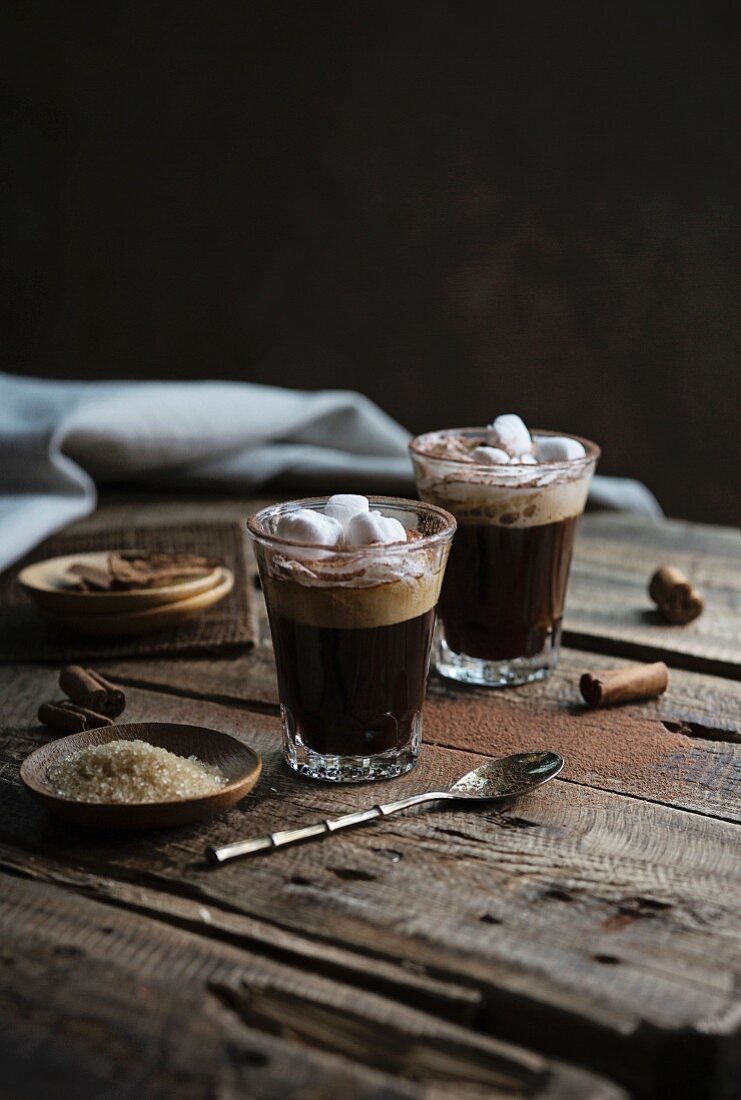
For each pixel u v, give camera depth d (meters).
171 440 1.10
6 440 1.03
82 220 1.85
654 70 1.60
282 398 1.18
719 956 0.62
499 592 0.80
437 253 1.75
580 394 1.75
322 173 1.76
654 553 1.00
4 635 0.86
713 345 1.67
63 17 1.78
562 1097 0.56
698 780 0.73
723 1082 0.59
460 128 1.69
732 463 1.71
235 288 1.83
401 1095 0.56
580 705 0.79
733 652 0.84
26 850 0.68
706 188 1.62
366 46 1.70
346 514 0.72
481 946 0.62
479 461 0.79
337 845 0.68
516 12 1.63
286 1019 0.59
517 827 0.69
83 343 1.90
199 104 1.77
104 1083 0.57
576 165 1.66
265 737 0.76
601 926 0.63
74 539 0.99
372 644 0.70
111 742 0.70
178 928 0.64
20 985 0.60
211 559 0.93
